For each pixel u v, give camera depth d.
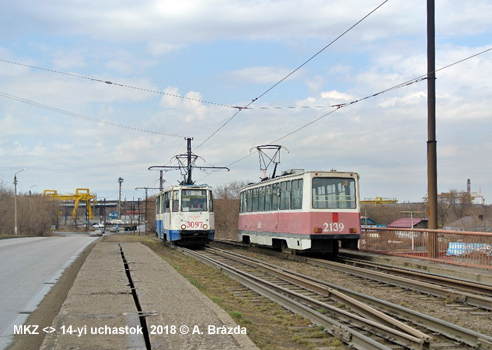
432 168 18.94
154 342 6.74
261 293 12.03
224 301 11.02
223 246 31.78
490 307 10.33
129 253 21.41
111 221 136.38
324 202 20.36
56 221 113.06
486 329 8.77
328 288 11.73
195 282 13.42
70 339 6.77
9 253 22.27
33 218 84.25
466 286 12.82
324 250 21.30
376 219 70.69
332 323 8.43
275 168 26.39
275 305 10.71
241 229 29.22
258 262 18.86
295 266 18.94
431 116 18.95
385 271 16.88
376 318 9.07
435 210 18.84
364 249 23.47
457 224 56.56
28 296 10.73
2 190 87.50
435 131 19.00
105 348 6.39
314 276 15.94
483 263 15.96
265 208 24.91
